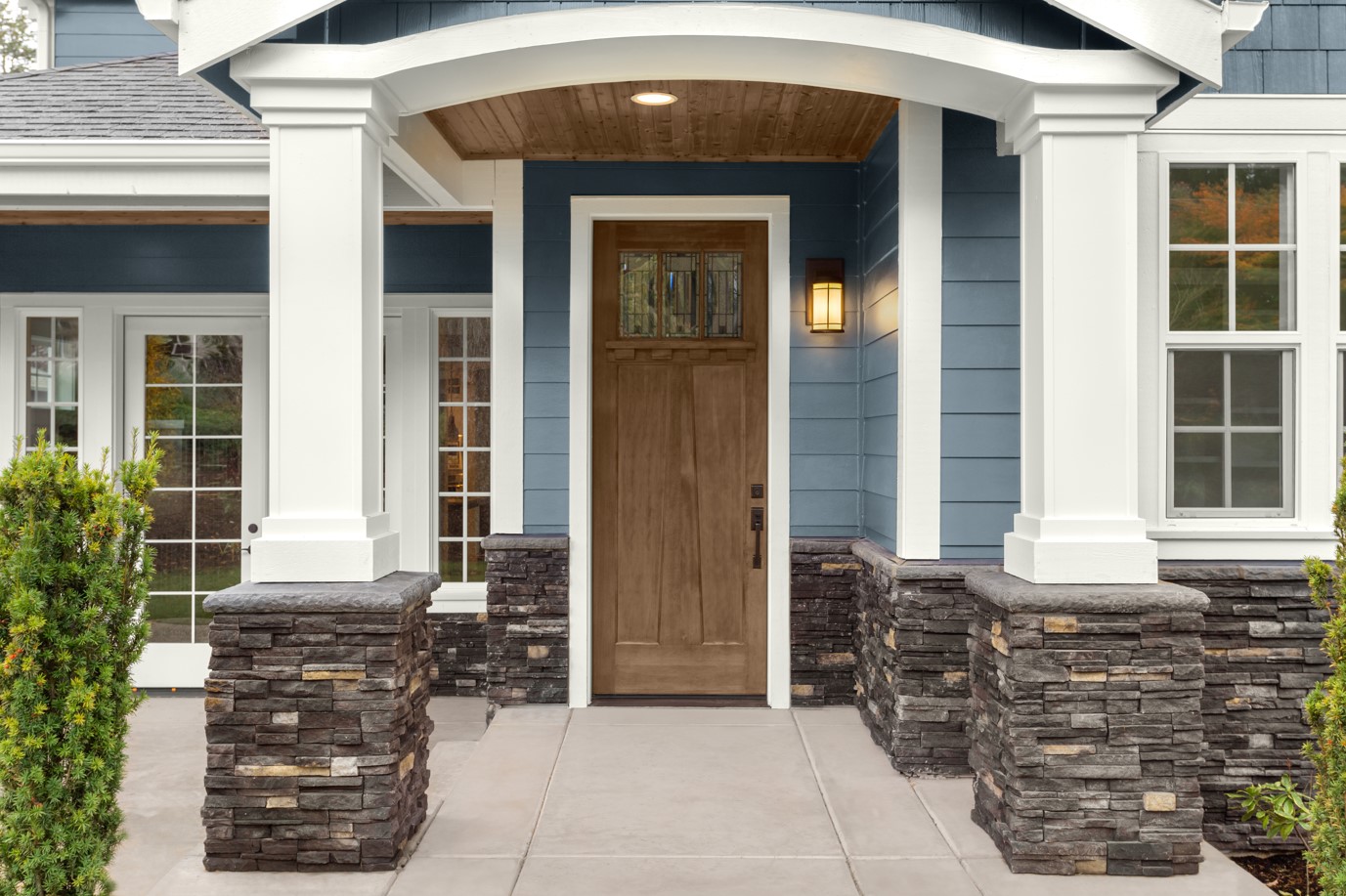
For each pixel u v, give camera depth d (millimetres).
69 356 6715
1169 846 3463
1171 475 4480
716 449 5766
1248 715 4324
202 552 6730
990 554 4574
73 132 5652
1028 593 3461
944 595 4473
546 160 5652
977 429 4574
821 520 5641
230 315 6734
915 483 4578
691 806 4129
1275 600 4340
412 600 3582
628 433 5773
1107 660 3475
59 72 6711
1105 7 3555
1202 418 4488
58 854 2930
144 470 3191
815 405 5637
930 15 3705
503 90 3896
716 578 5762
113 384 6637
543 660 5574
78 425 6645
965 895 3320
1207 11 3561
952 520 4582
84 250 6637
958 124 4586
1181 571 4309
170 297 6645
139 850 4070
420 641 3828
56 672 2945
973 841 3760
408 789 3664
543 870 3527
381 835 3471
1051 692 3482
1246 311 4484
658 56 3693
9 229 6633
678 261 5773
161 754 5277
